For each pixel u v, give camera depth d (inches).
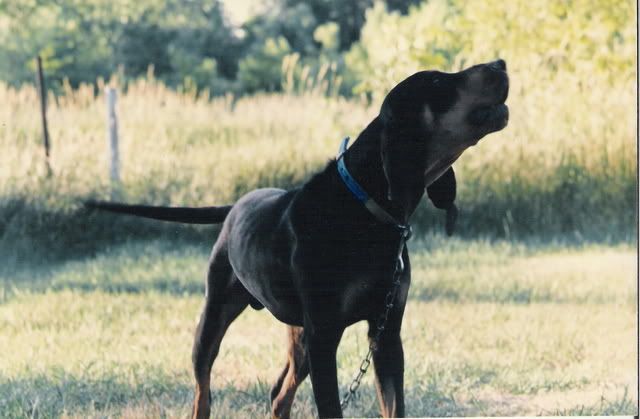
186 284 410.0
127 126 581.6
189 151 557.9
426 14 626.2
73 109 601.3
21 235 492.1
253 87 844.0
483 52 592.7
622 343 305.4
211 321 212.1
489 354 291.6
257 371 275.6
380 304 181.2
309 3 969.5
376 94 588.4
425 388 255.6
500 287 393.4
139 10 868.6
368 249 176.7
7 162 516.7
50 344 308.2
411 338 312.7
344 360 284.0
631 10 591.8
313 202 181.8
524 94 569.6
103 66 818.8
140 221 503.5
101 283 417.4
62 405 241.8
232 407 239.0
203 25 904.3
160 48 867.4
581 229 519.8
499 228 522.9
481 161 537.6
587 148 541.6
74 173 517.0
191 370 274.5
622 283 398.6
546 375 268.1
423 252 474.6
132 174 524.7
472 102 172.7
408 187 173.2
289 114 605.9
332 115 581.3
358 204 177.0
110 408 239.5
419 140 174.1
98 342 309.6
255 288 197.2
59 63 781.9
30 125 573.9
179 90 646.5
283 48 861.2
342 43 960.9
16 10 797.9
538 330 321.1
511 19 596.7
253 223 198.2
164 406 241.3
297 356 213.0
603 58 582.6
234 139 585.0
